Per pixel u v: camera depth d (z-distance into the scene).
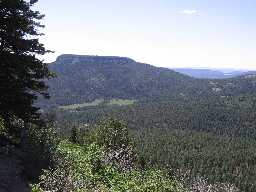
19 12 21.92
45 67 23.02
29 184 19.86
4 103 21.23
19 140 23.23
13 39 21.09
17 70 21.22
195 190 35.78
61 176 17.06
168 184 24.31
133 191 21.27
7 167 19.97
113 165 28.75
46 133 25.30
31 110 22.48
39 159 21.94
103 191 18.56
